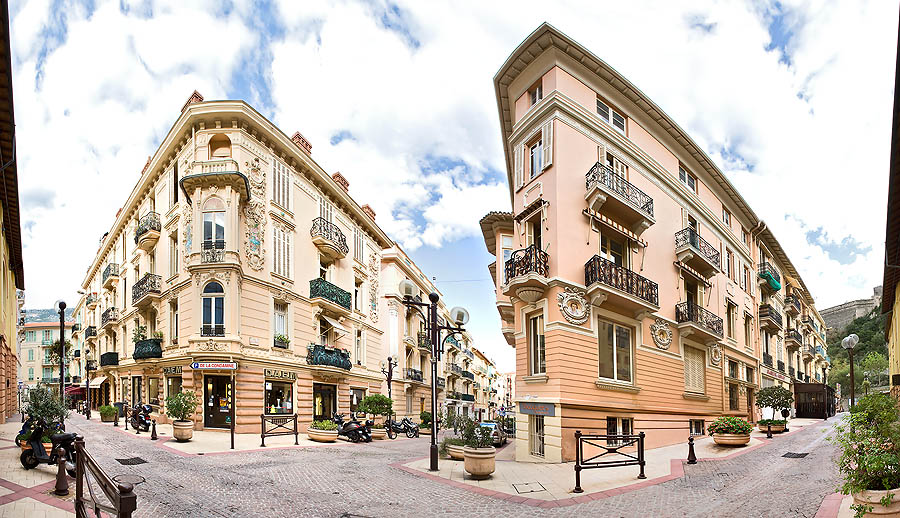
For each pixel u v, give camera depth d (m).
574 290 14.86
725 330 23.52
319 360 23.80
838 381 66.88
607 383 15.15
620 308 16.31
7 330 24.09
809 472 10.87
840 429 6.79
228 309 19.75
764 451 14.65
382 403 24.77
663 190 19.44
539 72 16.52
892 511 5.92
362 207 33.03
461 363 62.16
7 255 22.58
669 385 17.98
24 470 9.81
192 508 7.88
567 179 15.37
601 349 15.70
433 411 12.58
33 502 7.57
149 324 25.94
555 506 8.53
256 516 7.58
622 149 17.47
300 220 24.50
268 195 22.41
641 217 17.09
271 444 16.72
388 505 8.49
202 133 21.17
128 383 27.52
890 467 6.11
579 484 9.67
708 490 9.65
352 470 11.91
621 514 7.96
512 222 20.47
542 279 14.47
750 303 27.80
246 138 21.53
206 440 17.06
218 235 20.27
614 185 16.30
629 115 18.38
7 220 18.97
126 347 28.95
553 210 15.06
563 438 13.61
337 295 26.25
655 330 17.75
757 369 27.38
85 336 39.94
